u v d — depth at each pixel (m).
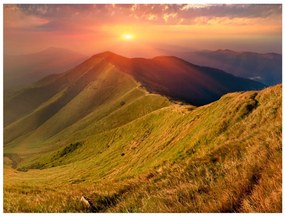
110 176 81.94
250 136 13.31
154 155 68.56
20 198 13.15
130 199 10.01
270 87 40.62
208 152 13.09
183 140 57.09
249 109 39.81
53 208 10.55
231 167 9.95
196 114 77.25
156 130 119.56
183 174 11.14
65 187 18.77
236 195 7.77
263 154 9.40
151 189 10.64
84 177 105.75
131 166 77.31
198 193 8.72
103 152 144.00
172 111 125.81
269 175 8.01
